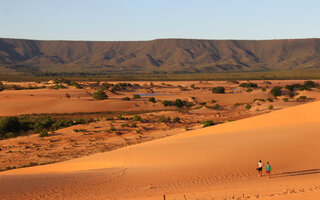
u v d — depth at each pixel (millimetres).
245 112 81750
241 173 22469
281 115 40969
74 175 24484
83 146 46781
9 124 59562
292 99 101500
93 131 56469
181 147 32156
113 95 121188
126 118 69125
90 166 29438
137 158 29812
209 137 36406
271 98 109188
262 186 18750
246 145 29672
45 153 43344
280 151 26781
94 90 127562
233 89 145125
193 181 21234
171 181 21438
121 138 51438
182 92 135625
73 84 145125
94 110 91562
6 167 36125
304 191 15344
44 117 74625
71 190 20250
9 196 18969
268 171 21359
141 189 19938
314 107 40125
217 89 121125
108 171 25438
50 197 18844
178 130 57312
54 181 22484
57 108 90875
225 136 35625
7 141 51750
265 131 35375
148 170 24766
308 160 24266
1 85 157375
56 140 50781
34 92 118250
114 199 18062
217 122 65938
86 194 19281
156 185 20781
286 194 15016
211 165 24625
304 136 30688
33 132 60281
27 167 34188
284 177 21062
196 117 74625
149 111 92750
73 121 70062
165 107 97750
